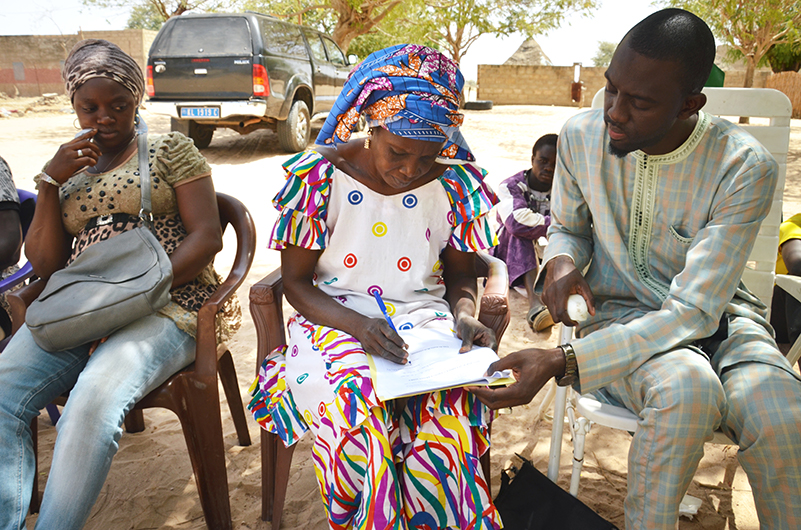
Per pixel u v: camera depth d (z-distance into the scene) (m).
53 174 2.01
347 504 1.68
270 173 7.84
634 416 1.79
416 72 1.64
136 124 2.21
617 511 2.20
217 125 8.80
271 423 1.95
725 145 1.84
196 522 2.13
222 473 2.02
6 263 2.22
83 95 2.03
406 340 1.81
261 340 2.02
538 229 3.75
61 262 2.14
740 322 1.88
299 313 2.01
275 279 2.04
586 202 2.10
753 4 14.20
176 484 2.32
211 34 8.14
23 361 1.89
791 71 20.77
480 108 21.33
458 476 1.62
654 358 1.75
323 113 10.26
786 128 2.39
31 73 21.06
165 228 2.16
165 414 2.82
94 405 1.73
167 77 8.23
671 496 1.61
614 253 2.01
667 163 1.89
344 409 1.62
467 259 2.09
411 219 1.91
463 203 1.95
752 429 1.62
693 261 1.80
